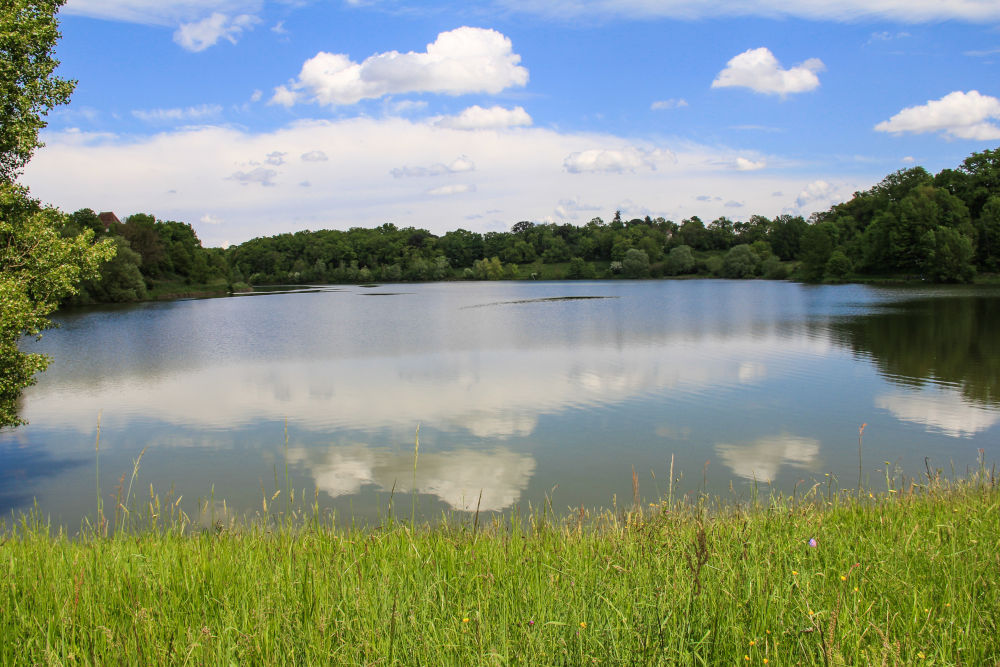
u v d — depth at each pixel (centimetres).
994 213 8812
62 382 2489
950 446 1460
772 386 2164
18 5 1241
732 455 1415
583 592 400
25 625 379
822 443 1497
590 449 1470
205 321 5356
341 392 2200
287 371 2686
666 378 2344
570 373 2478
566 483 1252
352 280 16925
